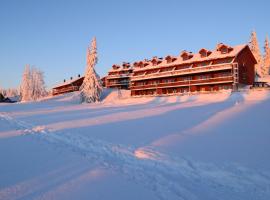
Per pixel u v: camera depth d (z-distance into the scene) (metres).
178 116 22.91
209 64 57.25
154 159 10.30
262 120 17.95
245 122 17.59
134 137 14.59
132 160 10.48
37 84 98.50
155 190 7.50
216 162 9.61
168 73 63.81
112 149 12.15
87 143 13.60
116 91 72.94
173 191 7.48
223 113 22.86
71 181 8.07
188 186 7.88
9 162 10.13
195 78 60.19
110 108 37.59
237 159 9.84
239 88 53.34
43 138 15.55
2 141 14.49
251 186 7.76
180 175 8.79
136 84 73.81
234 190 7.58
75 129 18.19
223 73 55.28
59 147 12.91
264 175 8.30
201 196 7.18
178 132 15.41
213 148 11.47
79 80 95.44
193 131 15.47
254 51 75.88
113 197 6.95
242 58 55.53
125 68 89.25
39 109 41.25
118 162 10.30
